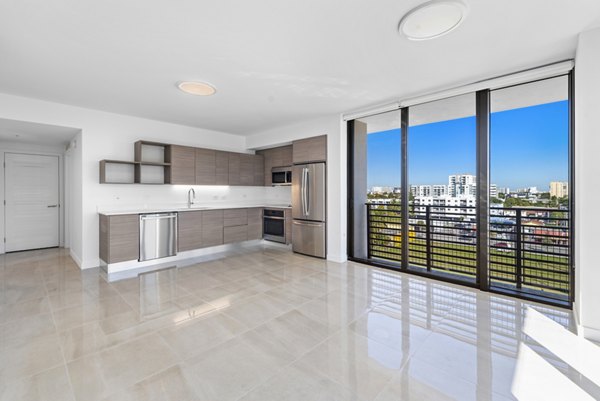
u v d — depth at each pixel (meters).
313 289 3.30
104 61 2.63
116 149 4.45
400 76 3.03
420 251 4.10
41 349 2.03
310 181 4.85
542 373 1.78
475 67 2.81
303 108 4.17
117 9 1.88
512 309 2.74
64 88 3.32
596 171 2.16
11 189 5.21
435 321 2.49
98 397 1.56
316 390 1.63
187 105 4.00
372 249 4.75
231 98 3.71
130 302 2.91
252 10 1.90
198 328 2.36
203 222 4.98
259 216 5.95
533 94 3.30
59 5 1.82
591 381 1.70
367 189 4.77
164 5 1.84
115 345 2.09
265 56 2.56
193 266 4.33
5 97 3.50
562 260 3.00
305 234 4.97
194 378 1.73
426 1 1.82
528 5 1.86
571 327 2.38
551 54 2.54
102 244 4.18
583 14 1.96
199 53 2.50
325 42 2.33
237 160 5.79
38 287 3.36
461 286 3.40
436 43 2.35
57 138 4.85
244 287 3.38
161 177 4.97
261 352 2.01
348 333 2.29
